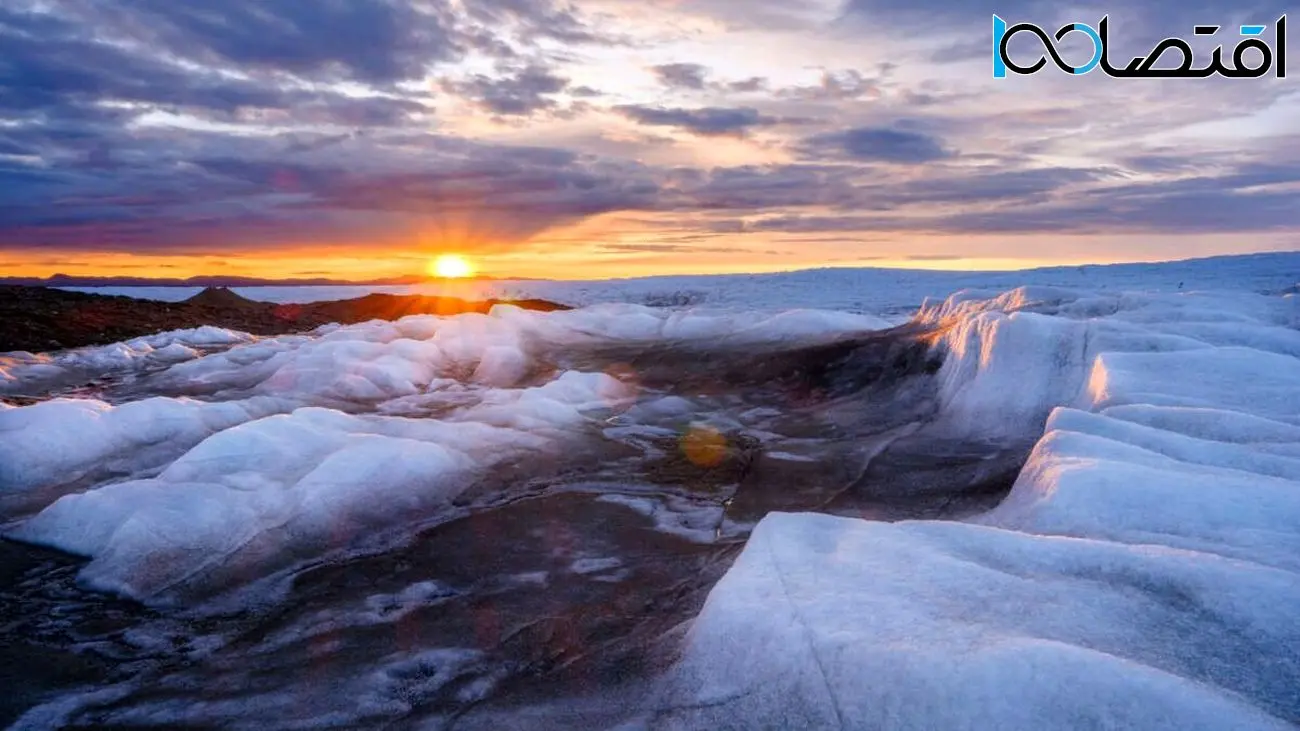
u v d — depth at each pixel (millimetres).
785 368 9969
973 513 4922
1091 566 3068
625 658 3258
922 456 6383
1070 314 8711
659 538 4797
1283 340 6582
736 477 6141
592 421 8109
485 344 12672
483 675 3201
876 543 3461
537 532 4910
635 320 14930
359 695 3064
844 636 2676
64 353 12789
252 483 5156
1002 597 2873
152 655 3439
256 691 3117
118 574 4184
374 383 9906
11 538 4762
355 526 4840
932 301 12164
